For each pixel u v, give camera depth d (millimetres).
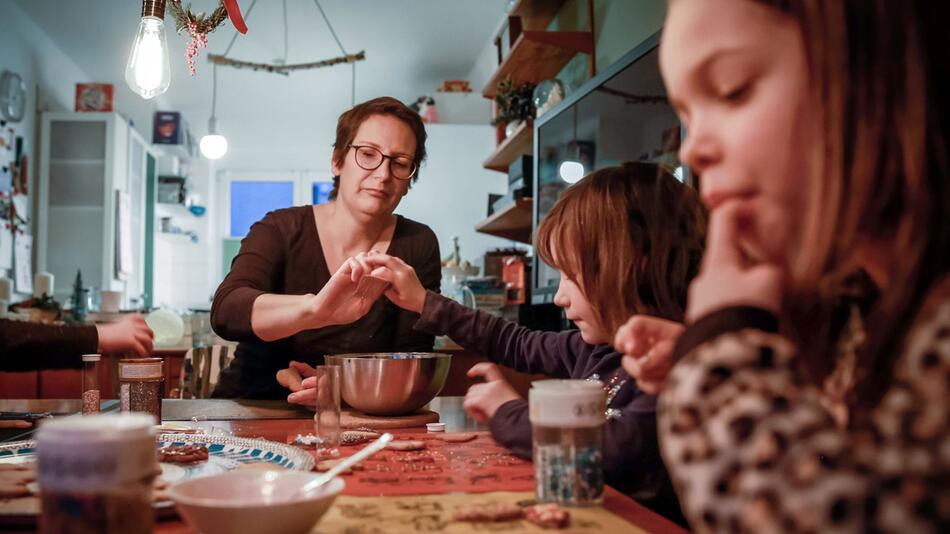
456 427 1259
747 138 473
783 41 462
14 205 4879
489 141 5445
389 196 1740
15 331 1353
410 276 1435
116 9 4996
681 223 1049
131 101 6719
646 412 881
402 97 6828
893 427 428
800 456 418
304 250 1786
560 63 3287
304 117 7355
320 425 985
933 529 396
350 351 1739
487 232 3859
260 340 1610
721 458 433
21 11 4988
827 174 460
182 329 3746
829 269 480
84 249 5391
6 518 605
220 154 5629
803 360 533
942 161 455
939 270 459
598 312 1060
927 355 440
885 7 458
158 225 6875
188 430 1124
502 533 611
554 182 2789
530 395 735
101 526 472
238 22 1834
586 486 699
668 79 516
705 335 488
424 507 691
